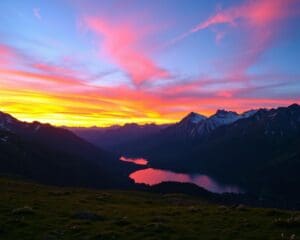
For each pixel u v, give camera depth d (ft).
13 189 168.86
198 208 115.34
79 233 72.95
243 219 89.76
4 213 92.12
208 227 80.43
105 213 102.63
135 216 97.55
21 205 108.17
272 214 98.37
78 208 111.04
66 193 166.30
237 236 71.00
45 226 78.48
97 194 179.52
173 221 88.48
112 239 68.69
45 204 115.34
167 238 69.82
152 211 108.58
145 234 72.69
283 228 77.56
